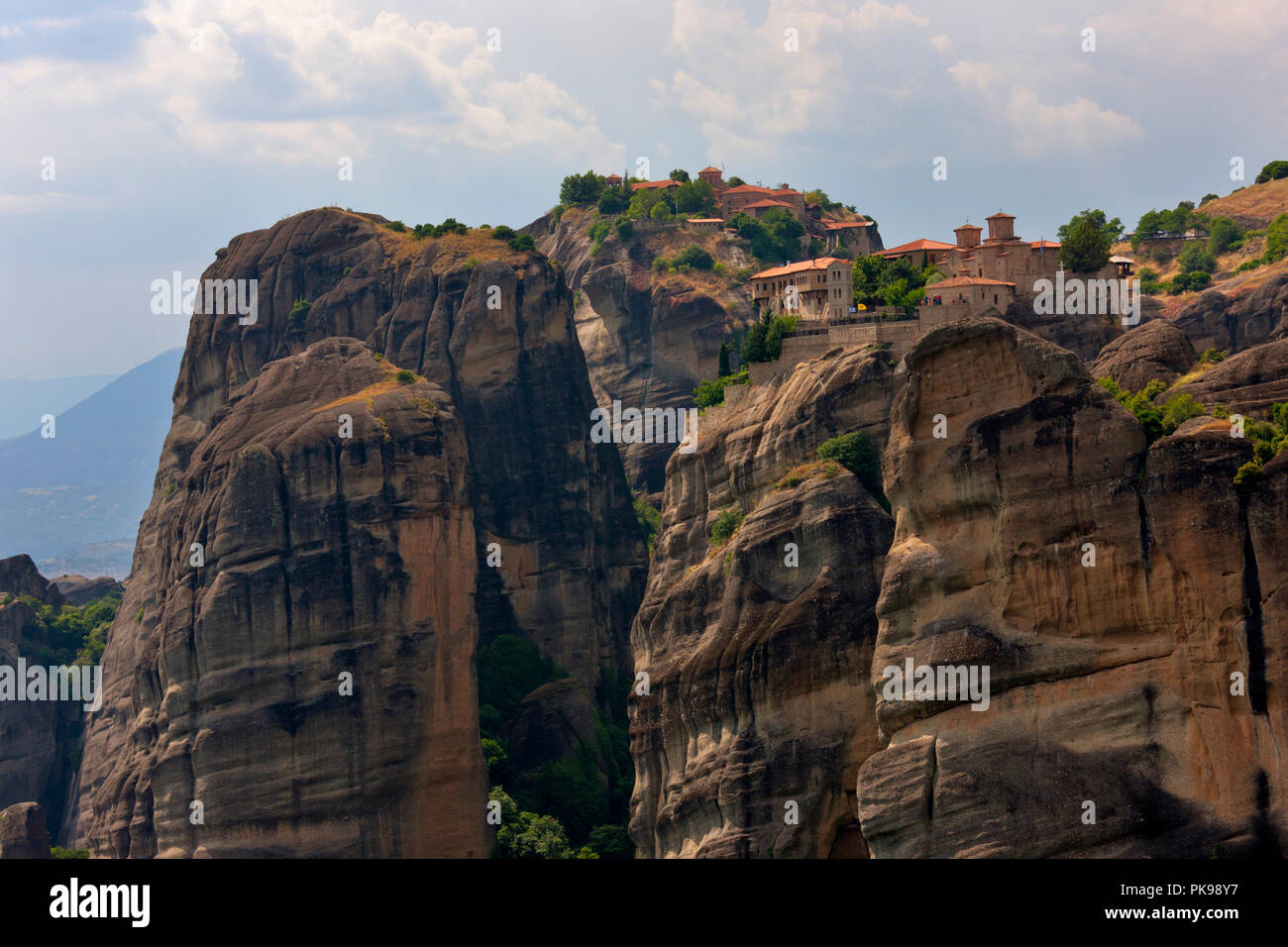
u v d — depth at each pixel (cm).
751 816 14400
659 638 16275
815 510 14838
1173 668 12175
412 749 17700
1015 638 12644
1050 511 12638
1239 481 12062
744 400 16888
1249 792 11800
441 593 18275
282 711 17462
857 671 14350
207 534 18250
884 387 15325
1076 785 12162
